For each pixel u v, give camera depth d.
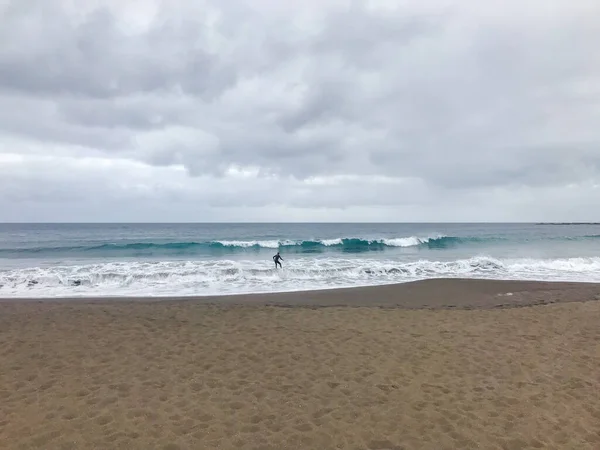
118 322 9.67
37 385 6.09
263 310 11.05
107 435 4.70
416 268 20.80
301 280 17.70
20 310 10.95
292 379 6.43
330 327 9.38
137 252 31.12
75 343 8.08
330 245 35.38
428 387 6.16
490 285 16.03
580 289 15.27
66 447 4.43
